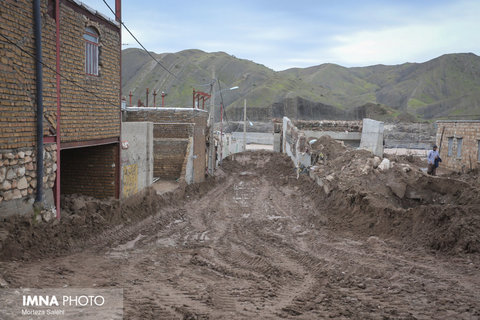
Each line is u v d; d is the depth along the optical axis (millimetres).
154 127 22094
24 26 8117
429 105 99188
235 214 16031
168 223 13609
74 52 10039
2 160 7645
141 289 6688
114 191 12625
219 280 7695
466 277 8016
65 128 9742
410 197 15617
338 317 5777
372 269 8586
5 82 7637
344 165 20562
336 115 95062
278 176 28828
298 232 12953
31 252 7961
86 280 6898
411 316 5840
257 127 73250
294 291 7141
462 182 14320
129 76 116312
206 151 26562
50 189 9211
